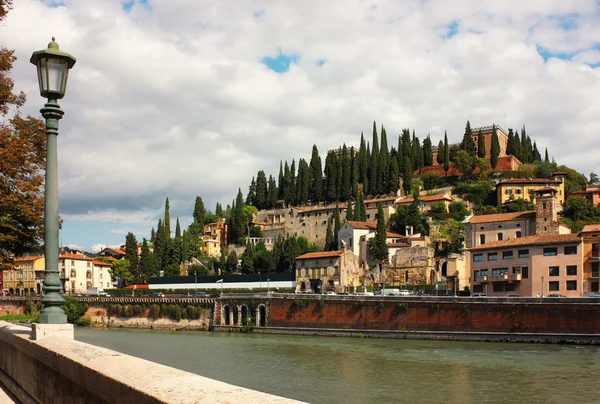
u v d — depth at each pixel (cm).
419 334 10994
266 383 6488
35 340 1842
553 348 8988
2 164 3547
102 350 1426
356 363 7831
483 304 10431
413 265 16725
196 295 15725
